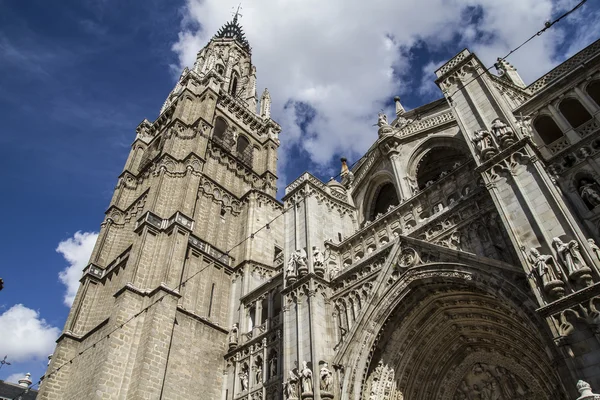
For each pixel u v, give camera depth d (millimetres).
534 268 16000
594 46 25703
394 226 26531
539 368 20344
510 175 18750
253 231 43281
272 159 57781
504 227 19391
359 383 21219
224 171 49688
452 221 22547
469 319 22141
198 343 32906
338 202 32844
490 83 23469
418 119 35219
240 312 36000
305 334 23625
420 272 21688
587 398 11656
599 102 22156
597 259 14852
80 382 29375
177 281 33812
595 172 18375
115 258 39688
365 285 24469
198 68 70625
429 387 23016
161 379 28281
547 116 22859
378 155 34125
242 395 30375
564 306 14516
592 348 13539
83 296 37625
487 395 22828
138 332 30328
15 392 51875
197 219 41469
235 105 59562
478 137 21219
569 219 16062
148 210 37938
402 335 22500
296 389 21859
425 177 33031
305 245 28016
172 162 44656
